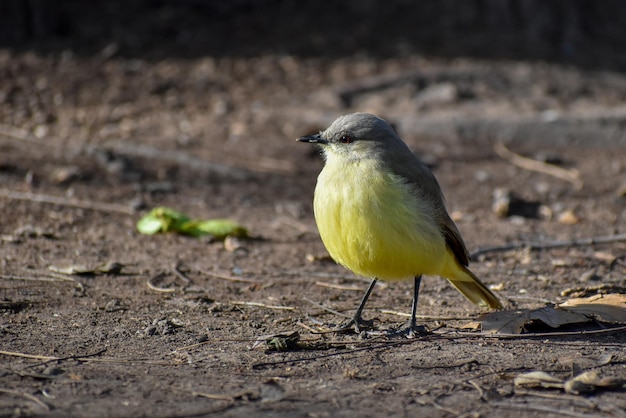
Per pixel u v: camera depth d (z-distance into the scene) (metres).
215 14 24.94
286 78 21.98
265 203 16.19
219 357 8.77
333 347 9.16
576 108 20.67
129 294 11.00
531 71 22.55
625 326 9.73
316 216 10.02
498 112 20.36
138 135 18.75
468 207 16.23
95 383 7.90
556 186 17.23
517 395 7.70
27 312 10.15
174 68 22.00
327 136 10.20
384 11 25.58
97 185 16.03
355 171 9.77
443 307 10.92
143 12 24.39
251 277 12.01
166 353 8.88
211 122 19.72
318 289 11.60
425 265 9.84
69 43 22.61
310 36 24.22
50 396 7.53
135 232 13.97
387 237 9.55
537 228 15.03
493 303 10.47
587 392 7.72
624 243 13.90
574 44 24.75
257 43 23.77
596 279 12.00
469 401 7.55
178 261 12.59
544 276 12.24
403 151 10.16
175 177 16.94
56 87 20.62
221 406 7.38
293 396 7.65
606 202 16.39
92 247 13.01
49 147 17.59
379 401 7.55
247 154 18.27
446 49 23.67
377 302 11.12
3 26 22.53
